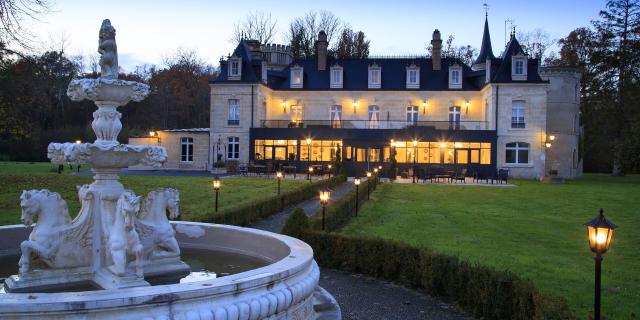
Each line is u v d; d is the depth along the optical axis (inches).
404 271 358.9
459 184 1315.2
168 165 1717.5
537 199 965.8
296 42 2598.4
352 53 2539.4
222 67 1739.7
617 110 1755.7
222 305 168.7
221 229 308.3
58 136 2169.0
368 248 385.7
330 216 525.0
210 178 1291.8
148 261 249.3
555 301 229.0
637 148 1034.1
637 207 855.1
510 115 1608.0
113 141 246.5
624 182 1541.6
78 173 1343.5
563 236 556.1
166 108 2524.6
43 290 224.5
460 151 1628.9
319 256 413.4
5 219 567.8
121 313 153.6
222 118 1699.1
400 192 1056.8
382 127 1713.8
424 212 738.8
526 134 1603.1
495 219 682.2
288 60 2106.3
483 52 1905.8
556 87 1758.1
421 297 330.6
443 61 1849.2
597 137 2043.6
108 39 246.7
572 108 1765.5
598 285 238.5
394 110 1768.0
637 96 1350.9
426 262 338.3
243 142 1689.2
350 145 1642.5
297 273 203.5
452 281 316.2
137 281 221.9
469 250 463.5
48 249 228.4
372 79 1779.0
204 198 837.2
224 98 1699.1
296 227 426.3
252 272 188.7
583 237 552.1
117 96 246.1
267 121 1765.5
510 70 1625.2
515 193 1084.5
